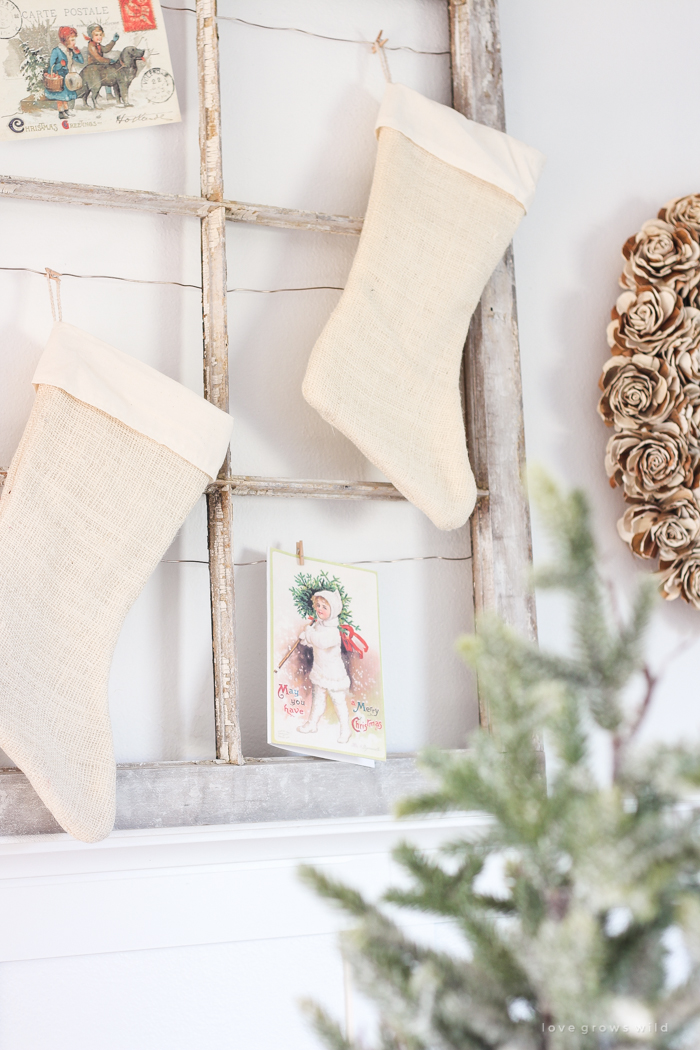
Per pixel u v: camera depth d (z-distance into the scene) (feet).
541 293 4.49
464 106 4.22
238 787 3.42
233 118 4.05
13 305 3.66
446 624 4.13
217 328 3.66
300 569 3.68
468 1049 1.53
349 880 3.50
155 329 3.82
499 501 4.02
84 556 3.16
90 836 2.96
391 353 3.67
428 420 3.70
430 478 3.63
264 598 3.84
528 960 1.47
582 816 1.45
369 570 3.84
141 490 3.23
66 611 3.12
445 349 3.77
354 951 1.57
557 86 4.66
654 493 4.22
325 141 4.19
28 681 2.99
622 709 1.70
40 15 3.77
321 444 4.03
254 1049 3.38
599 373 4.51
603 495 4.42
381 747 3.64
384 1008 1.52
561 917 1.55
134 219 3.85
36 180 3.55
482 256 3.83
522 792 1.61
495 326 4.13
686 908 1.40
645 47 4.84
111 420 3.23
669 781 1.48
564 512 1.76
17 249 3.69
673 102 4.85
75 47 3.79
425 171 3.83
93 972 3.27
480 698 4.01
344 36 4.28
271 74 4.14
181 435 3.26
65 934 3.22
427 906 1.73
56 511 3.14
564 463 4.40
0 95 3.71
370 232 3.74
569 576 1.74
